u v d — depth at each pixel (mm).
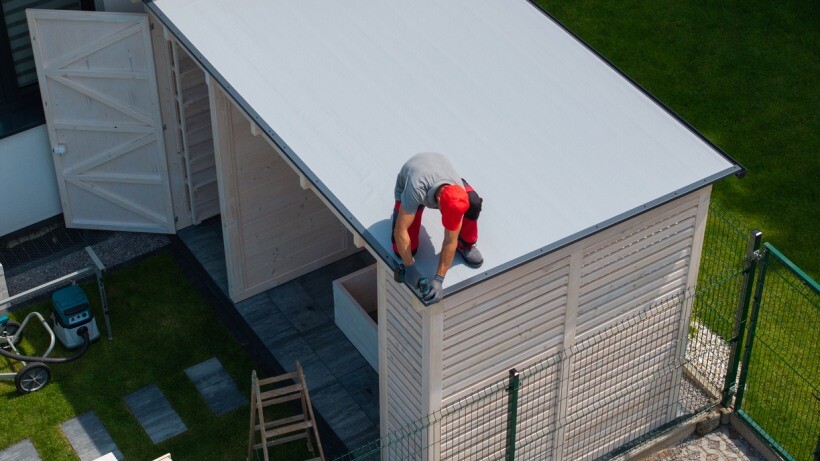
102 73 16984
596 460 14891
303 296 17516
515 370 12875
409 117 13695
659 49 21516
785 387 15945
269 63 14484
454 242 11336
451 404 12875
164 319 17047
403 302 12438
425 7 15469
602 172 13078
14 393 15891
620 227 12781
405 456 13906
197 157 17922
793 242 18125
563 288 12844
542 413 13844
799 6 22219
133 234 18547
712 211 18469
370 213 12430
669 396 15070
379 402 14852
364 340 16281
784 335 16672
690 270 14023
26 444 15250
